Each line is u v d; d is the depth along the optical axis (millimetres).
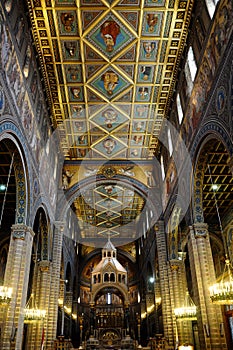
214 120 12500
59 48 16656
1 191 18797
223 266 22359
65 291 30531
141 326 34531
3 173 17266
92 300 36969
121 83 18938
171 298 20578
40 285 20016
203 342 13742
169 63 17734
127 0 14555
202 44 14062
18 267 13969
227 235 22016
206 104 13531
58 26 15555
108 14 15125
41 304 19469
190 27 15680
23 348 19000
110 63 17625
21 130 14258
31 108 16078
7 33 12180
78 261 39406
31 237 15406
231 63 10836
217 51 12195
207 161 15102
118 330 35875
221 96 11758
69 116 21203
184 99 17438
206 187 19297
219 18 11906
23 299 13852
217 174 17969
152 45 16750
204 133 13758
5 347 12297
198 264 14812
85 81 18656
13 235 14539
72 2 14523
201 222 15406
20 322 13398
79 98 19891
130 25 15711
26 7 14547
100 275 38125
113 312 37844
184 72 17281
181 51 17016
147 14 15211
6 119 12203
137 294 38750
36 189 17125
